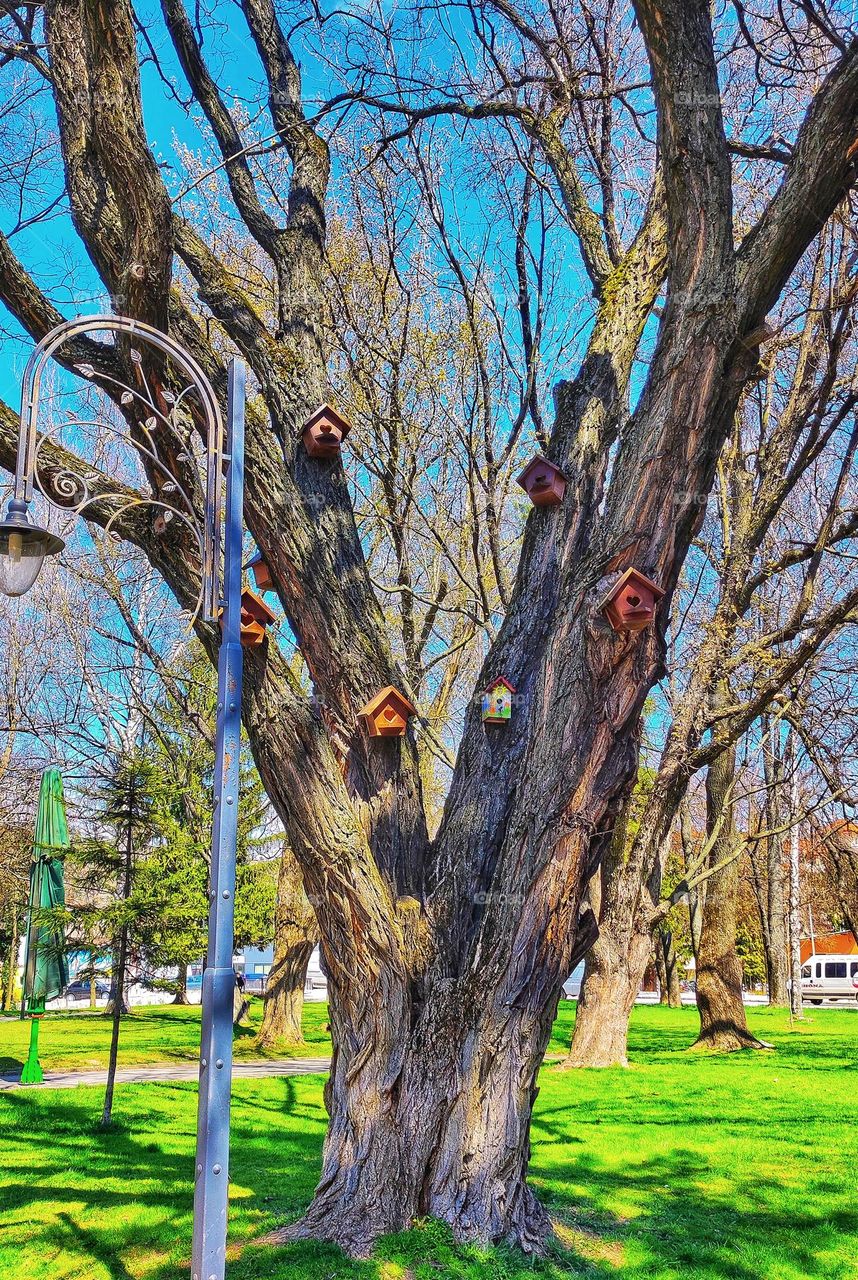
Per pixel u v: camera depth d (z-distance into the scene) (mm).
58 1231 6023
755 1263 5621
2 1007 35188
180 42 7504
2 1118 10258
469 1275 4859
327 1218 5449
